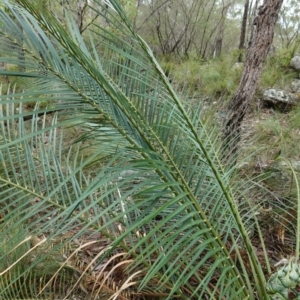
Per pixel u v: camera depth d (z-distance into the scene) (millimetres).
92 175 2066
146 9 8875
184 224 1193
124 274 1712
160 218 1856
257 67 2838
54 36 1062
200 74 5164
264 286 1394
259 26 2840
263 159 2828
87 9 4281
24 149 1614
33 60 1065
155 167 1071
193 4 9602
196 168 1536
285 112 4688
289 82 5320
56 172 1613
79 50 1039
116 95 1110
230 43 11258
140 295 1710
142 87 1356
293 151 3070
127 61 1404
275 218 2219
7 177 1551
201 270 1775
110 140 1291
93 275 1721
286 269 1314
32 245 1761
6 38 1041
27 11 1061
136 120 1211
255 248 2088
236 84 4895
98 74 1069
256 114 4504
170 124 1336
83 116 1069
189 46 9586
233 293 1261
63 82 1103
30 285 1533
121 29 1238
